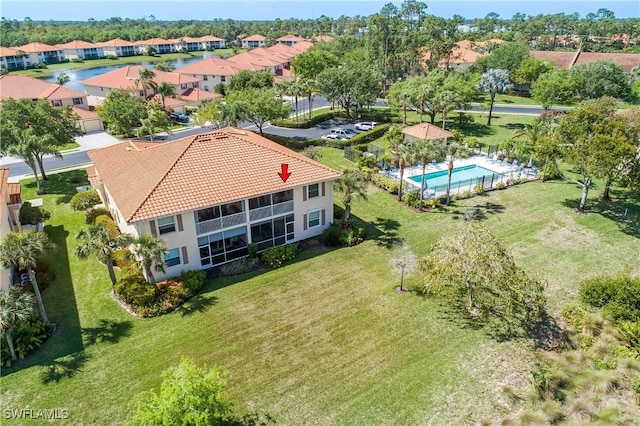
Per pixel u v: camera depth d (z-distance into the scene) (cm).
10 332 1959
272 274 2686
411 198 3691
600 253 2922
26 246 2017
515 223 3366
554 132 3669
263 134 5697
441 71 6994
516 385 1867
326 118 7125
